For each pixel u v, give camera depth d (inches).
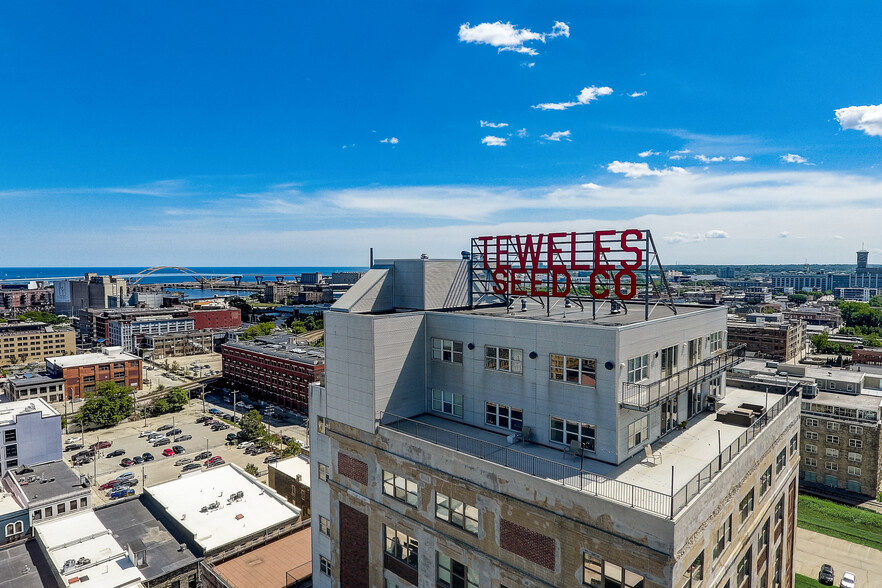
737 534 1165.1
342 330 1414.9
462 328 1385.3
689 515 887.1
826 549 3095.5
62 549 2405.3
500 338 1305.4
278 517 2721.5
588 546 935.7
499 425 1318.9
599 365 1123.9
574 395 1169.4
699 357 1494.8
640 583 871.1
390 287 1581.0
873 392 4411.9
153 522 2721.5
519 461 1122.7
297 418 6417.3
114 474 4672.7
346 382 1416.1
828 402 4099.4
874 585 2748.5
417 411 1448.1
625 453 1144.8
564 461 1135.6
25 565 2375.7
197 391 7696.9
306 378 6481.3
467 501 1134.4
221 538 2497.5
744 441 1246.3
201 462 4943.4
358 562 1428.4
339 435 1449.3
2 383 6786.4
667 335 1306.6
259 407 6968.5
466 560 1140.5
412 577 1269.7
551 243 1406.3
